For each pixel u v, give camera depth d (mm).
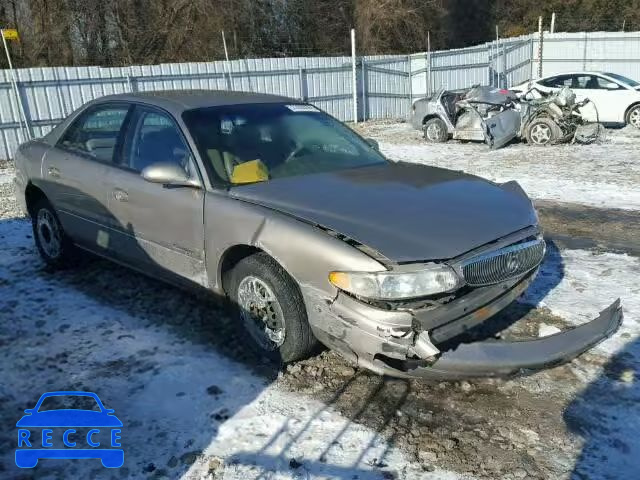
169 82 17109
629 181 9070
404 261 2965
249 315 3686
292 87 19750
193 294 4363
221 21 27500
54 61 25547
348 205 3418
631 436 2971
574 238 6344
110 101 4770
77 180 4770
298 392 3420
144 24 27172
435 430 3072
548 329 4078
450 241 3125
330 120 4867
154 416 3234
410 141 15273
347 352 3201
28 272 5473
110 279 5176
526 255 3479
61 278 5277
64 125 5203
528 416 3162
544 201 8125
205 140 4000
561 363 3299
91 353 3910
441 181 3939
